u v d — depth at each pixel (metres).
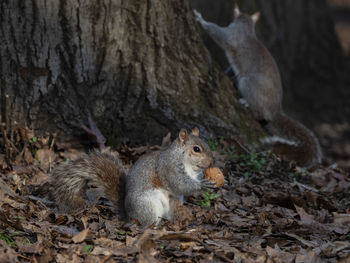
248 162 11.48
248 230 8.18
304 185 11.16
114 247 6.85
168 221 8.18
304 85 22.28
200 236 7.47
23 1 10.78
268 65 14.73
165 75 11.77
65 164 8.64
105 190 8.45
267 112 14.27
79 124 11.22
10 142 10.38
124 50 11.40
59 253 6.64
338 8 50.41
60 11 10.88
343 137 21.28
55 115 11.12
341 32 43.12
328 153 19.22
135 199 8.05
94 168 8.45
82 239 6.94
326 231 8.43
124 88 11.52
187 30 12.06
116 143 11.45
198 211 8.87
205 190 8.53
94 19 11.07
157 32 11.58
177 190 8.30
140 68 11.55
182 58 12.01
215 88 12.45
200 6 19.06
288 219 8.79
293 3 21.56
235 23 15.45
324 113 22.36
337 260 7.08
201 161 8.38
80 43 11.04
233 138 12.16
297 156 13.72
